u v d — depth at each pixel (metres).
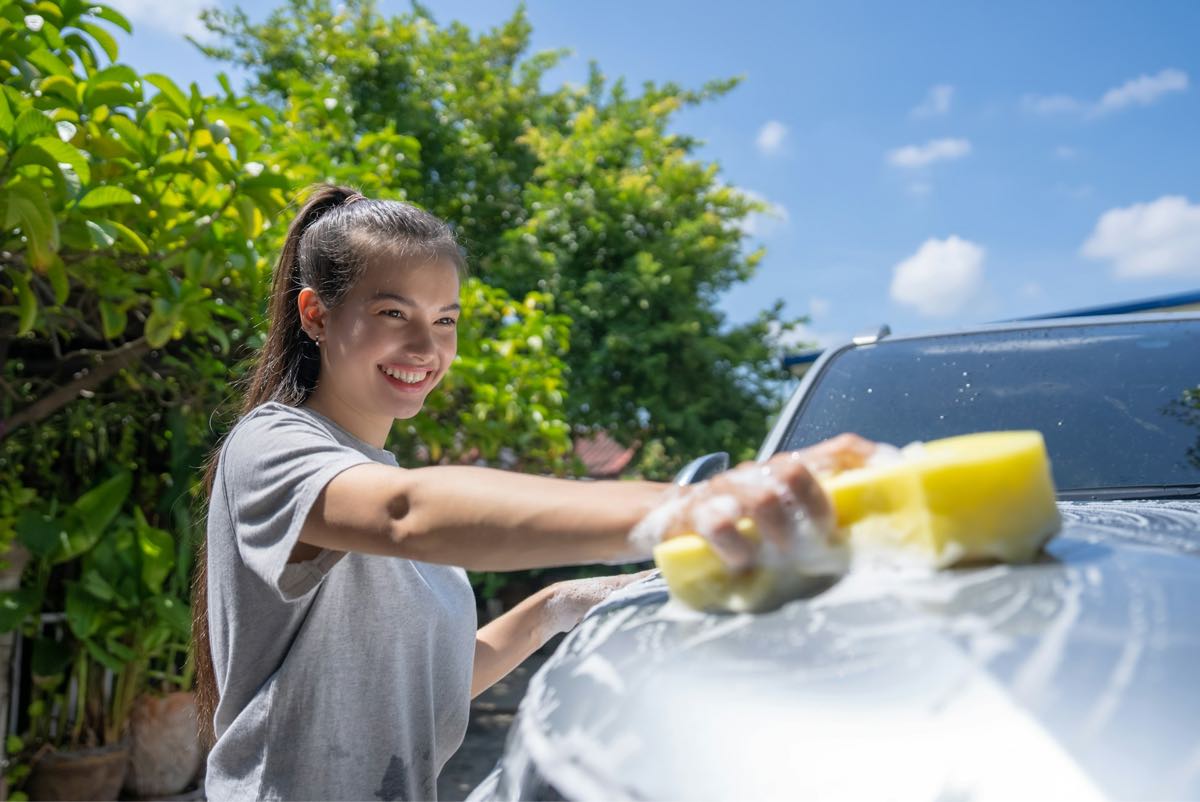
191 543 4.35
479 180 12.95
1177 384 1.80
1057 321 2.10
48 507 4.20
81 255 3.00
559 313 10.83
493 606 9.65
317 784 1.27
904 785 0.56
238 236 3.12
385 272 1.41
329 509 1.05
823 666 0.66
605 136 12.42
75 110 2.79
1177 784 0.51
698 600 0.80
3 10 2.77
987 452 0.75
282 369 1.58
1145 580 0.69
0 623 3.84
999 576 0.72
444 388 5.01
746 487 0.77
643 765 0.66
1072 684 0.58
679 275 10.95
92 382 3.55
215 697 1.59
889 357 2.11
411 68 12.68
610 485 0.89
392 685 1.32
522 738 0.82
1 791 3.95
